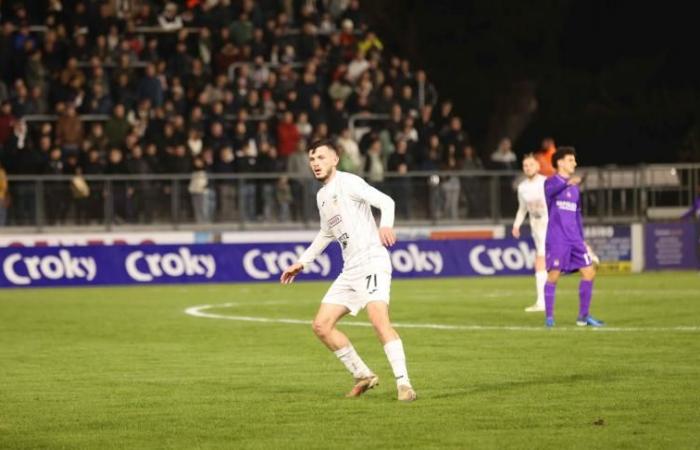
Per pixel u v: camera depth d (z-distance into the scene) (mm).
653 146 118188
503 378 32312
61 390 31281
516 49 118938
